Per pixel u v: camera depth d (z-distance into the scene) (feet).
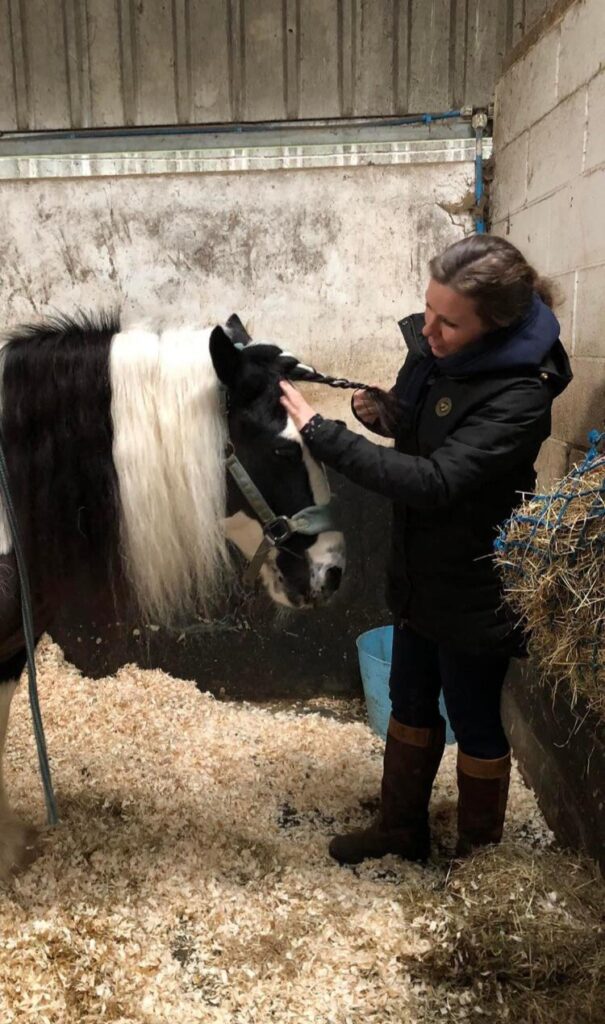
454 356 4.44
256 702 8.89
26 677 8.52
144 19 7.99
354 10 7.93
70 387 4.54
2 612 4.82
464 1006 4.44
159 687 8.65
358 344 8.62
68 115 8.29
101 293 8.56
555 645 3.62
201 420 4.48
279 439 4.56
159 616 5.16
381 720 7.88
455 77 8.09
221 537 4.71
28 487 4.66
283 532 4.78
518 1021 4.31
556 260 6.32
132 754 7.44
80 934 4.99
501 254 4.10
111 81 8.18
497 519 4.67
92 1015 4.41
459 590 4.78
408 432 4.96
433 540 4.77
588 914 4.71
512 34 7.94
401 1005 4.49
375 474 4.31
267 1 7.93
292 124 8.31
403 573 5.04
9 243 8.45
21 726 7.80
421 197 8.28
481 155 8.13
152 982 4.65
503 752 5.28
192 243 8.41
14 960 4.72
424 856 6.00
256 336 8.60
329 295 8.50
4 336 4.88
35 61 8.14
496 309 4.13
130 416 4.47
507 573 3.84
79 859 5.71
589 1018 4.19
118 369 4.46
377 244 8.38
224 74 8.14
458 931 4.69
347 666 8.87
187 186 8.27
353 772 7.34
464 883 4.99
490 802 5.35
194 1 7.93
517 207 7.37
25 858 5.71
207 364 4.50
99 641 8.79
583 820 5.45
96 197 8.32
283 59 8.09
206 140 8.34
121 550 4.77
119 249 8.45
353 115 8.24
